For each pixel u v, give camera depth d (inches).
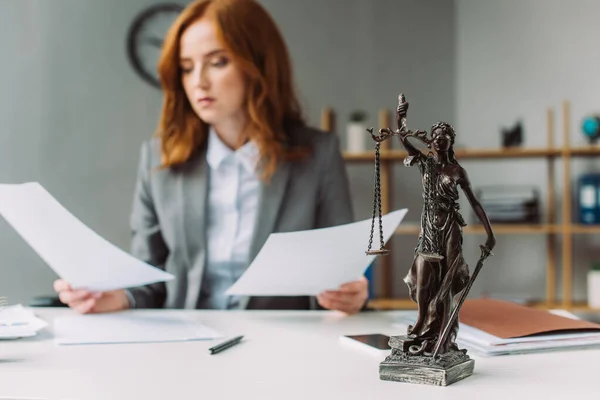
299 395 27.5
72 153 138.3
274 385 29.1
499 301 48.0
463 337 37.2
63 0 138.6
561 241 134.1
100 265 46.8
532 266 135.9
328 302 49.4
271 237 40.6
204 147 66.0
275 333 41.9
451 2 142.3
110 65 138.9
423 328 30.9
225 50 61.2
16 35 137.8
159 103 139.2
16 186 42.4
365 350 36.4
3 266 135.7
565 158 123.5
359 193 139.6
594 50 132.6
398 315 48.8
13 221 45.8
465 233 136.7
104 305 50.9
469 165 139.7
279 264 43.4
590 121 125.5
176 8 139.1
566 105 124.0
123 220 138.6
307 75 141.9
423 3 142.3
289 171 64.7
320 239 41.8
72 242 45.3
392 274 138.6
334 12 142.3
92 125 138.6
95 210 138.5
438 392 27.9
